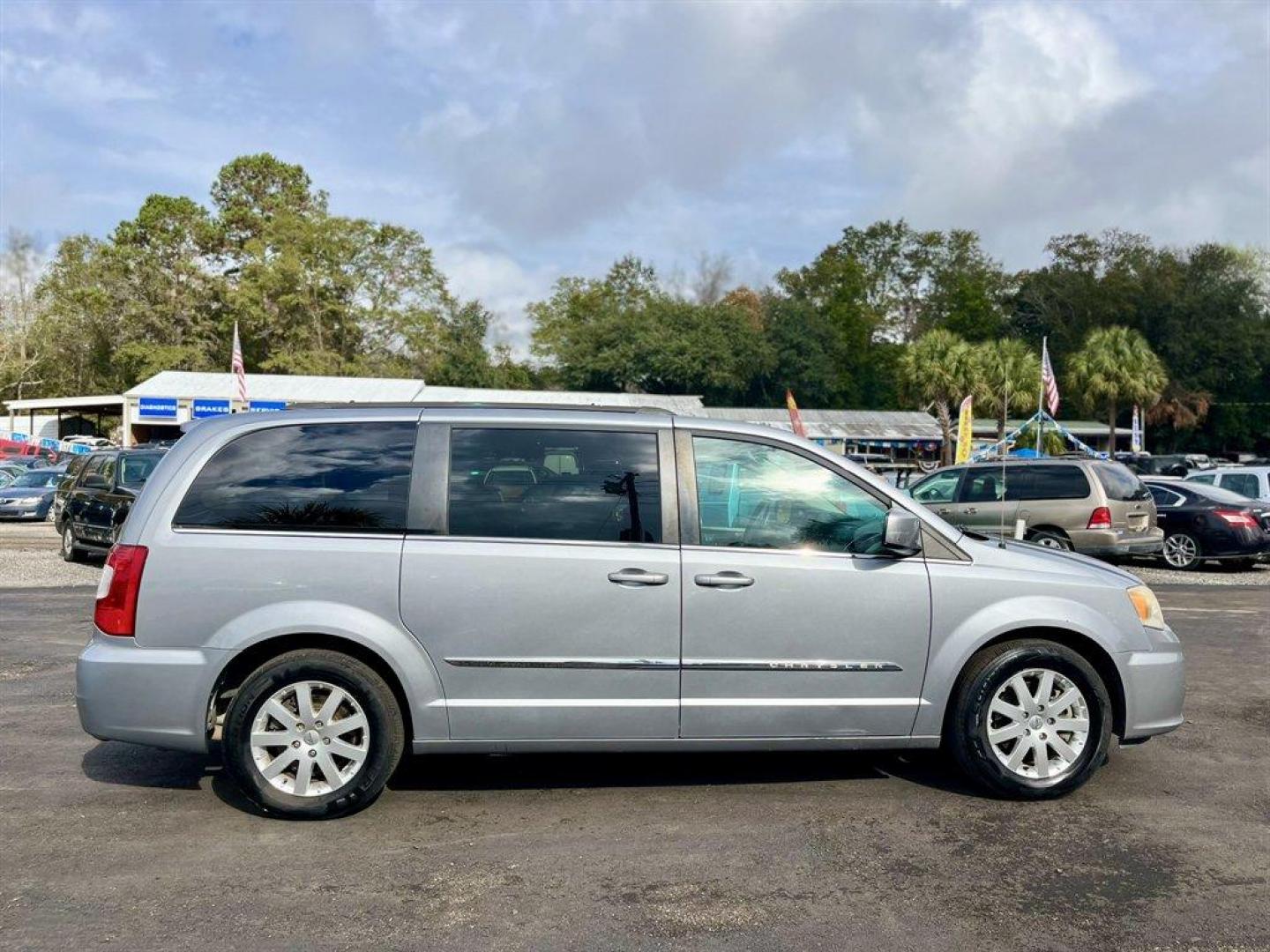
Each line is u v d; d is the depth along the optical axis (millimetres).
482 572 4582
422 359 56062
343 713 4613
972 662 4906
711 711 4688
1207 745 5895
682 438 4871
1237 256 61938
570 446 4812
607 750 4707
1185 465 39531
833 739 4801
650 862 4141
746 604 4695
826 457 4965
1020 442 39844
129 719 4500
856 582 4777
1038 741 4871
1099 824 4578
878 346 72938
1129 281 62312
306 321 53688
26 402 43469
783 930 3555
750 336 60875
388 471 4723
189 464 4691
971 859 4184
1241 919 3652
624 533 4719
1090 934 3527
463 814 4680
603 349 60812
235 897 3803
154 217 57125
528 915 3666
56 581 13195
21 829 4480
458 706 4570
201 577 4523
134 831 4465
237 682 4711
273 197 60000
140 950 3398
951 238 76062
